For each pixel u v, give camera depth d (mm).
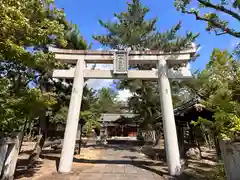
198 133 12438
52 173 6254
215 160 9070
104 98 31609
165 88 7230
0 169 4355
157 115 15641
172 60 7586
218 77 4930
